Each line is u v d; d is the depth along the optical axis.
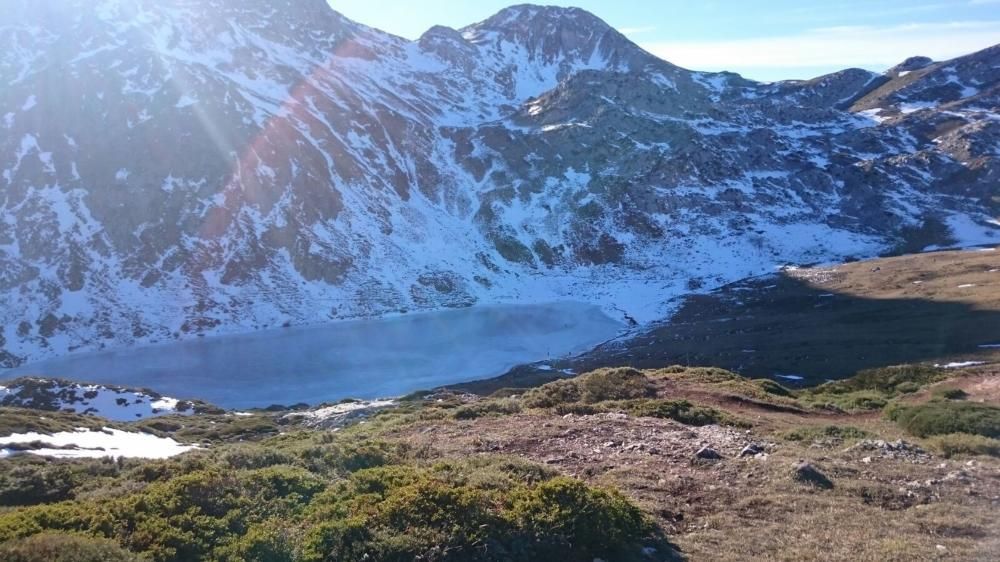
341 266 91.94
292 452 13.19
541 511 8.37
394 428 18.69
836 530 8.98
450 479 9.64
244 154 102.94
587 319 81.75
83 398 42.53
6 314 72.44
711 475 11.66
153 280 81.56
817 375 39.19
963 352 38.03
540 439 14.71
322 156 109.75
